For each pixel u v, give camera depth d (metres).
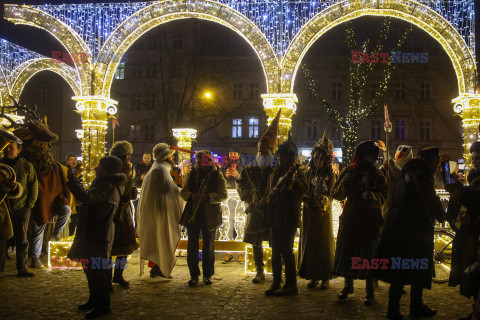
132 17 10.09
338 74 33.66
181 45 33.50
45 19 10.19
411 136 34.16
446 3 9.50
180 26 27.27
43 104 38.53
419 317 4.25
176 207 5.80
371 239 4.62
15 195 5.32
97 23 10.32
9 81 13.59
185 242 7.26
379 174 4.68
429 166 4.22
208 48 35.62
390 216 4.25
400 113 34.22
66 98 38.16
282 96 9.56
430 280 4.13
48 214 6.09
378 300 4.94
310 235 5.31
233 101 35.56
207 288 5.44
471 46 9.35
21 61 13.78
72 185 4.34
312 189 5.32
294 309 4.55
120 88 36.03
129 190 5.29
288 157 5.24
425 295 5.15
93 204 4.30
